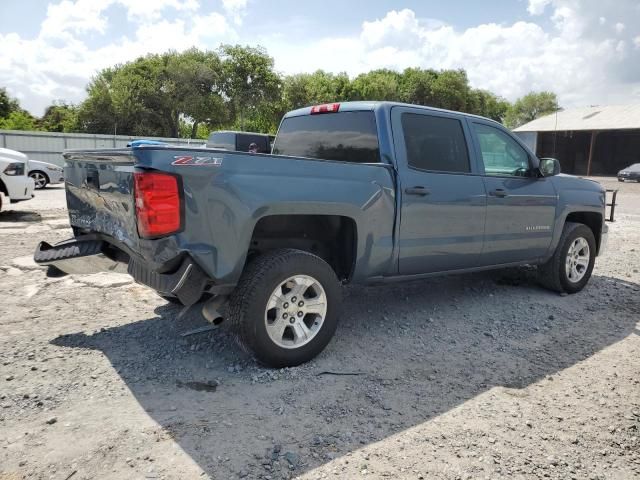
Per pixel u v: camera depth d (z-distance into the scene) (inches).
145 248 128.6
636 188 1070.4
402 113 175.8
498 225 200.1
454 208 182.7
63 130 2261.3
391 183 165.8
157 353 156.4
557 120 1993.1
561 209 224.8
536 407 129.5
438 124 185.3
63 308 196.4
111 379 139.1
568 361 159.0
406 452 108.7
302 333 148.5
